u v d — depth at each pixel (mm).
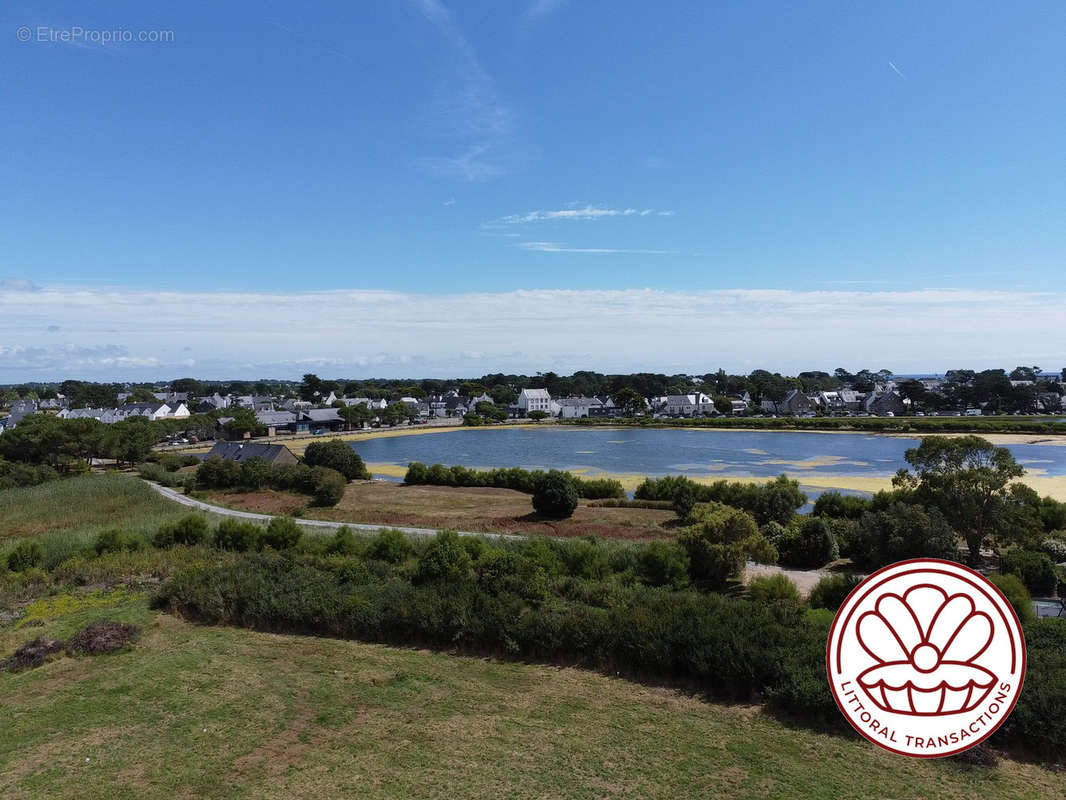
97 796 10492
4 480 55344
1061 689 11570
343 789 10586
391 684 14930
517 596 18578
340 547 26688
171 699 14133
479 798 10297
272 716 13297
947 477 26750
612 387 192250
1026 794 10195
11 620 20078
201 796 10453
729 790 10414
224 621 19391
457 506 45344
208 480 55125
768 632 14898
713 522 23297
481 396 195625
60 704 13977
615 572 23672
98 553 27500
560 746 11938
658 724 12797
